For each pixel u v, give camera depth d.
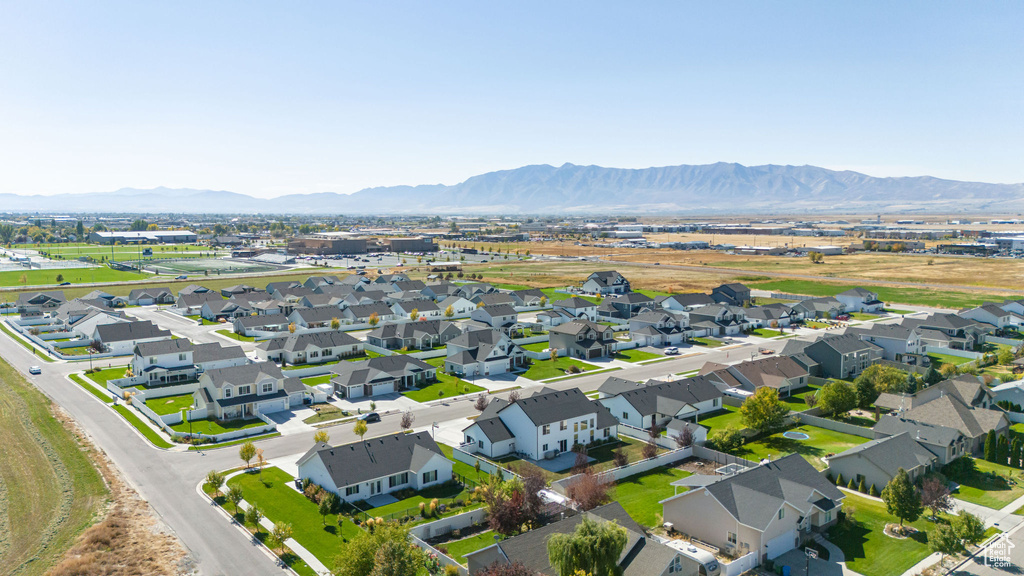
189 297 155.75
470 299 158.62
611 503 47.84
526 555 41.44
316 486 56.78
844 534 50.34
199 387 85.31
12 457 63.19
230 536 49.03
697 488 49.94
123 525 50.06
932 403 70.06
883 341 108.75
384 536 41.56
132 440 69.69
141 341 114.88
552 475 61.69
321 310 141.88
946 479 59.12
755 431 73.81
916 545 48.56
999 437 64.88
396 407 84.12
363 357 111.81
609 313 152.25
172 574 43.53
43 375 96.31
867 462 58.06
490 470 63.22
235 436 71.94
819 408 80.94
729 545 47.66
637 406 75.62
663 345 123.31
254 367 85.19
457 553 47.00
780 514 47.34
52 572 42.75
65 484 57.59
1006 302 138.38
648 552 41.56
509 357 104.50
